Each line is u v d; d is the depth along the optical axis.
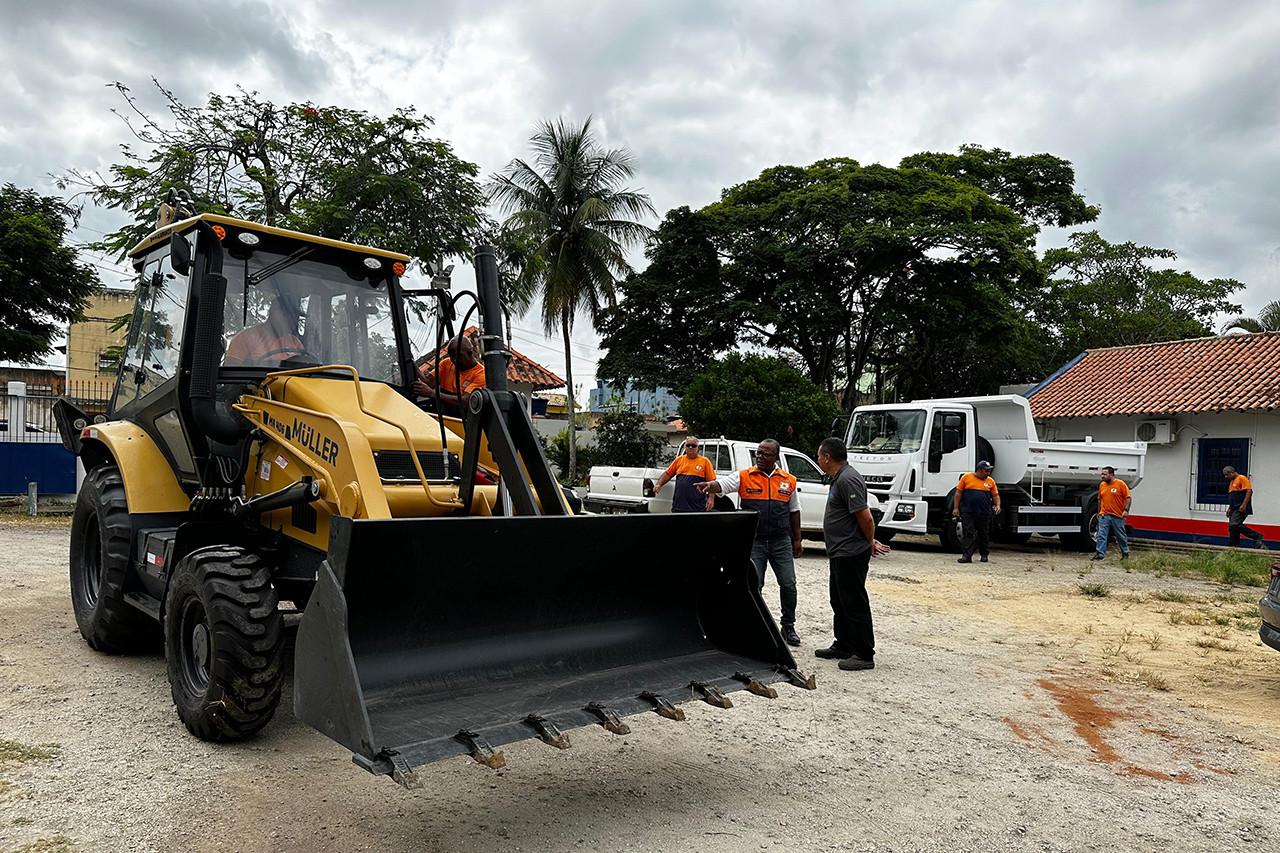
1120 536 15.40
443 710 3.52
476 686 3.79
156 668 5.80
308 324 5.53
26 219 17.52
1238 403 18.70
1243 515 17.84
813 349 29.77
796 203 26.12
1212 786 4.57
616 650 4.34
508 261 17.73
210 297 4.90
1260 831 4.00
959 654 7.50
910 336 31.42
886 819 3.95
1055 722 5.62
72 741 4.40
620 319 28.86
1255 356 20.84
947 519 16.06
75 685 5.34
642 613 4.57
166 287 5.79
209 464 5.12
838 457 6.94
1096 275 38.34
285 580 4.82
